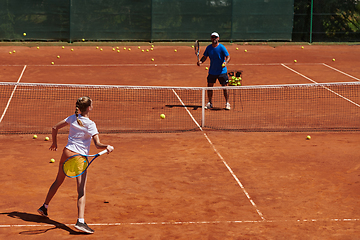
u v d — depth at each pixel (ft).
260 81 90.84
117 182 39.65
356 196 37.45
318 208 35.14
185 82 88.99
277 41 138.21
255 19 135.44
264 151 49.49
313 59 117.08
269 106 72.02
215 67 67.72
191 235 30.40
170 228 31.40
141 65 106.42
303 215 33.86
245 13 134.62
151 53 122.42
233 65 107.55
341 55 123.54
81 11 128.67
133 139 53.62
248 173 42.50
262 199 36.65
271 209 34.83
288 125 61.31
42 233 30.19
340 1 140.77
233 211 34.35
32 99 72.90
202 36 134.51
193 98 76.84
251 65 108.17
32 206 34.45
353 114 67.56
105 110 67.67
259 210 34.63
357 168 44.24
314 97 78.18
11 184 38.58
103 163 44.39
